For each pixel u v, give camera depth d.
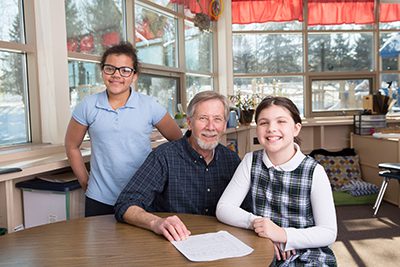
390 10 5.56
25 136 2.52
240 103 4.93
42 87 2.51
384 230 3.33
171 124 2.16
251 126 4.86
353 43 5.62
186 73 4.48
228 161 1.72
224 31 5.20
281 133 1.43
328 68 5.63
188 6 4.22
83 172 2.07
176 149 1.68
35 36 2.48
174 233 1.27
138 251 1.17
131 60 1.92
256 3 5.34
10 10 2.37
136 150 1.97
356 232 3.29
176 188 1.66
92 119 1.92
